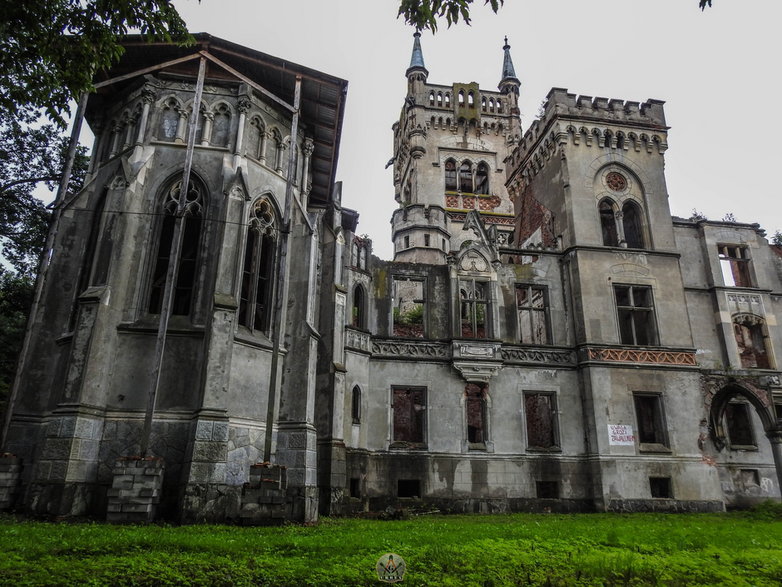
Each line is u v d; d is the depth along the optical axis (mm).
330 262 23125
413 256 44750
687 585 8789
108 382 15945
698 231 33844
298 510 16500
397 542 11148
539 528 15258
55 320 17922
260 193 19328
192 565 8609
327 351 22000
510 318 29000
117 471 14133
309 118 22500
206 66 19703
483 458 26188
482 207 52062
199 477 14680
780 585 8938
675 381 28125
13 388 16266
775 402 29781
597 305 28797
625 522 18875
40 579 7469
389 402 26141
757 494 29094
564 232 30516
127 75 18500
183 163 18500
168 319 16453
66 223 18766
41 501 14211
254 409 17203
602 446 26516
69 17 11766
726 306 32250
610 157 31625
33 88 11852
